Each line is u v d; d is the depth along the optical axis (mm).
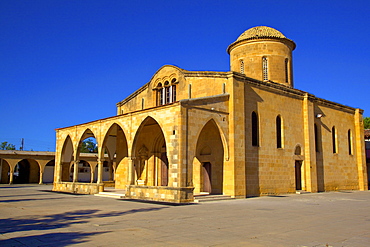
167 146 23109
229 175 24812
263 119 27875
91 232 11406
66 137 35781
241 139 25578
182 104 22641
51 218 14953
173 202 21828
